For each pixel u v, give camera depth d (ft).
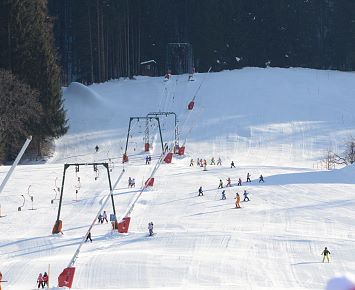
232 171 476.54
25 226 327.88
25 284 224.53
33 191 407.03
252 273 238.27
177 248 277.64
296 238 290.97
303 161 579.07
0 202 380.17
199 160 542.16
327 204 368.07
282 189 409.08
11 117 538.88
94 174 468.34
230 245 280.92
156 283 225.15
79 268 244.63
